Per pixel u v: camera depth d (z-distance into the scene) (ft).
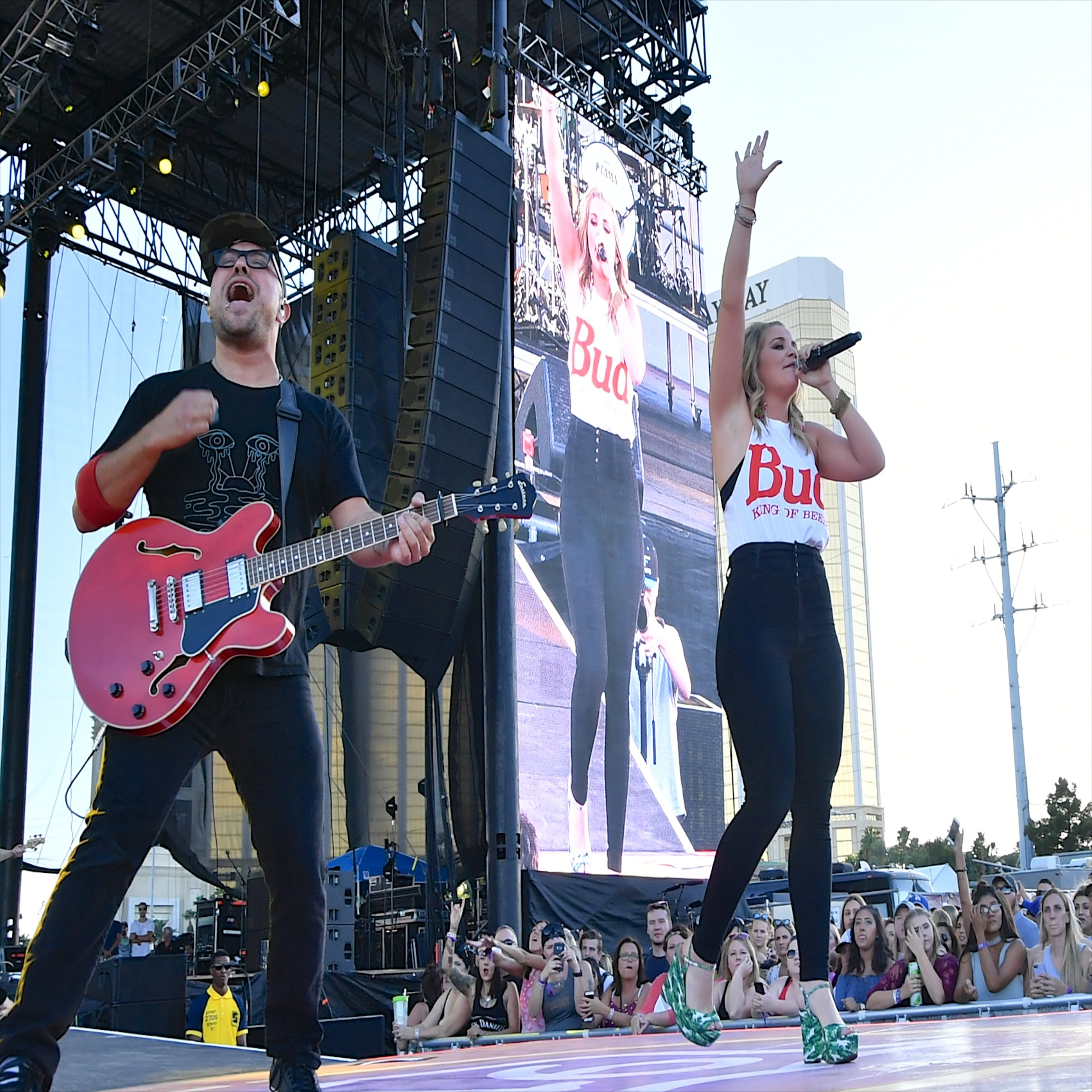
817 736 7.68
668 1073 6.42
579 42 55.26
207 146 63.16
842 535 312.91
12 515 57.82
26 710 55.01
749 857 7.54
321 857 6.45
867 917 20.20
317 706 57.36
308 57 56.24
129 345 62.44
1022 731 94.43
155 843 6.20
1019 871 52.90
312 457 6.93
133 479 6.25
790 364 8.23
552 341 46.01
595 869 42.52
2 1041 5.56
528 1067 7.56
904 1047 7.13
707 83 57.57
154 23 52.90
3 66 45.73
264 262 6.94
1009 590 98.84
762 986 20.17
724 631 7.79
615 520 46.96
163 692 6.14
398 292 53.06
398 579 40.27
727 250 8.33
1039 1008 13.11
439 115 46.16
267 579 6.42
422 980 28.27
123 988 32.30
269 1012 6.43
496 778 39.70
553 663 43.21
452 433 41.22
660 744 46.55
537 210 46.24
